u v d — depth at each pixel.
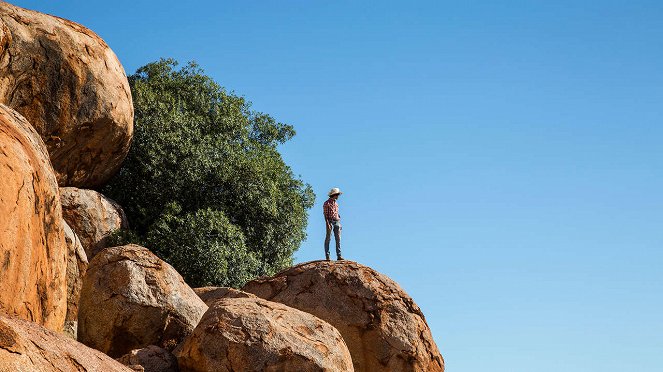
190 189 24.36
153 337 14.83
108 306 14.65
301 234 26.28
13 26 19.42
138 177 24.48
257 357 12.67
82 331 14.76
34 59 19.61
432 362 18.02
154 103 25.02
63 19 21.42
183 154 24.50
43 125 19.86
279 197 25.34
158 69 27.61
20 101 19.47
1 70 18.83
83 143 21.22
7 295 7.16
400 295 18.47
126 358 13.16
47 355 6.18
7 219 7.18
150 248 22.66
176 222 23.30
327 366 13.02
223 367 12.65
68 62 20.28
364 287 18.16
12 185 7.38
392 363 17.44
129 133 22.47
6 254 7.10
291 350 12.86
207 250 22.25
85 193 21.95
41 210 8.04
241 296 17.50
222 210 24.23
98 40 21.81
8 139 7.78
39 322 7.99
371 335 17.56
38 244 7.88
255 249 24.69
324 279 18.20
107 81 21.27
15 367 5.62
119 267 14.99
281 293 18.12
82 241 21.42
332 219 20.50
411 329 17.92
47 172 8.41
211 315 13.23
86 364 6.64
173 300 15.14
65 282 8.82
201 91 27.12
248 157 25.50
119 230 22.31
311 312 17.66
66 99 20.19
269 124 29.38
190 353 12.96
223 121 26.30
